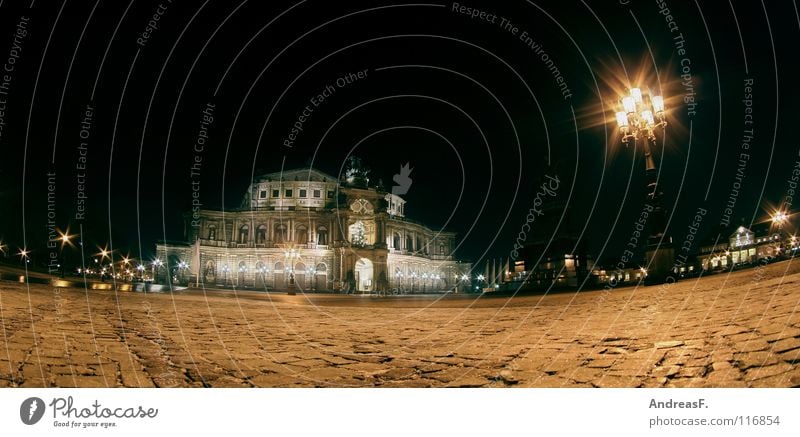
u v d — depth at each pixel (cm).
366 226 10381
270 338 929
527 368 600
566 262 3759
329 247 9819
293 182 10706
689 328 751
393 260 10138
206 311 1561
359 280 10500
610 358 611
